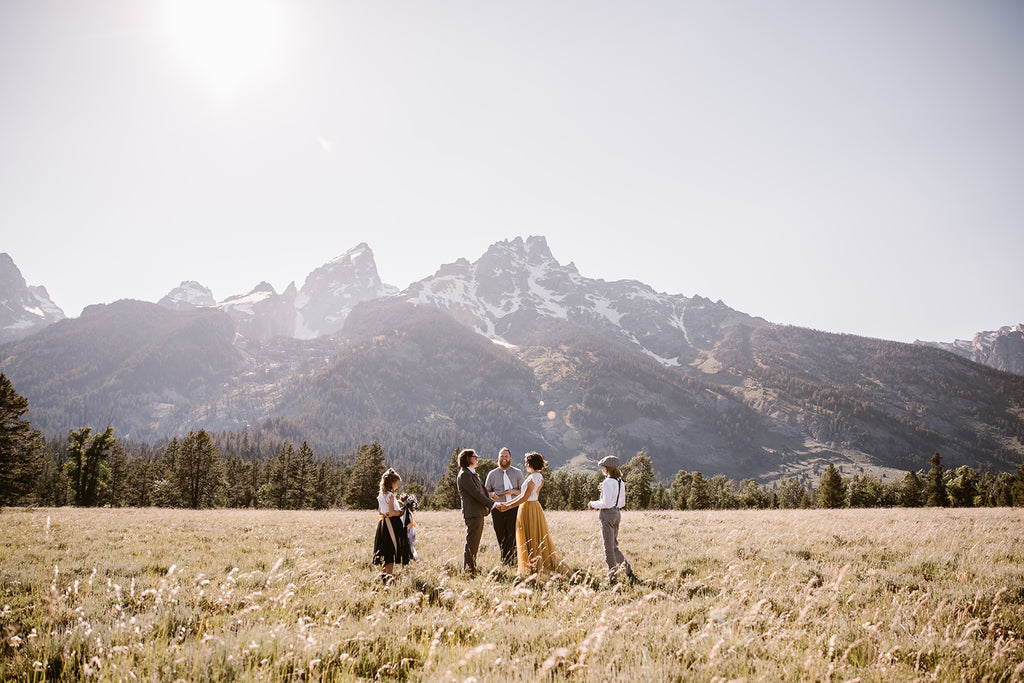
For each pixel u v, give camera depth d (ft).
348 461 649.61
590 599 21.76
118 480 262.26
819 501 286.46
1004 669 15.53
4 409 100.32
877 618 20.03
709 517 71.82
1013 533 45.47
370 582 25.35
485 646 13.34
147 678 13.79
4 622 18.02
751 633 17.61
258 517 76.69
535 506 29.94
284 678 14.25
